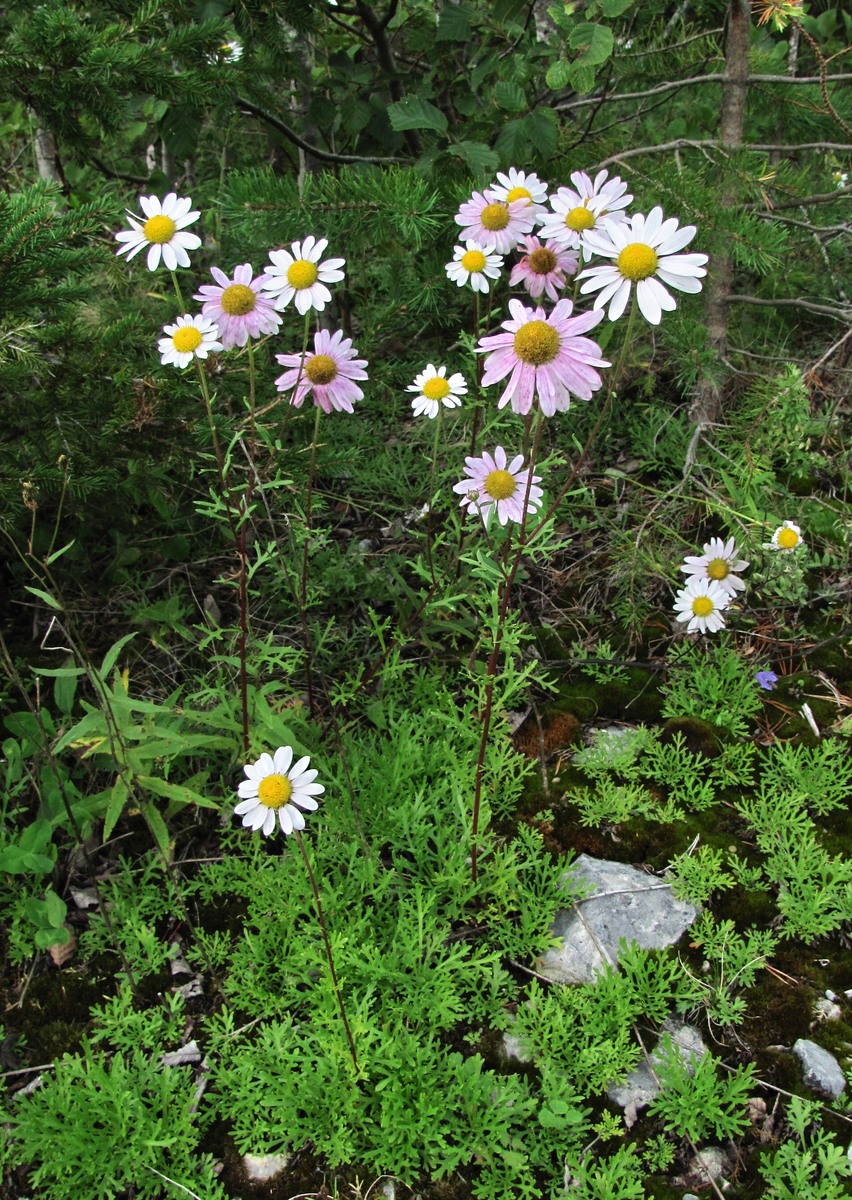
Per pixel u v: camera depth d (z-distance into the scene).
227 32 0.64
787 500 0.74
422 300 0.81
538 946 0.49
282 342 0.91
